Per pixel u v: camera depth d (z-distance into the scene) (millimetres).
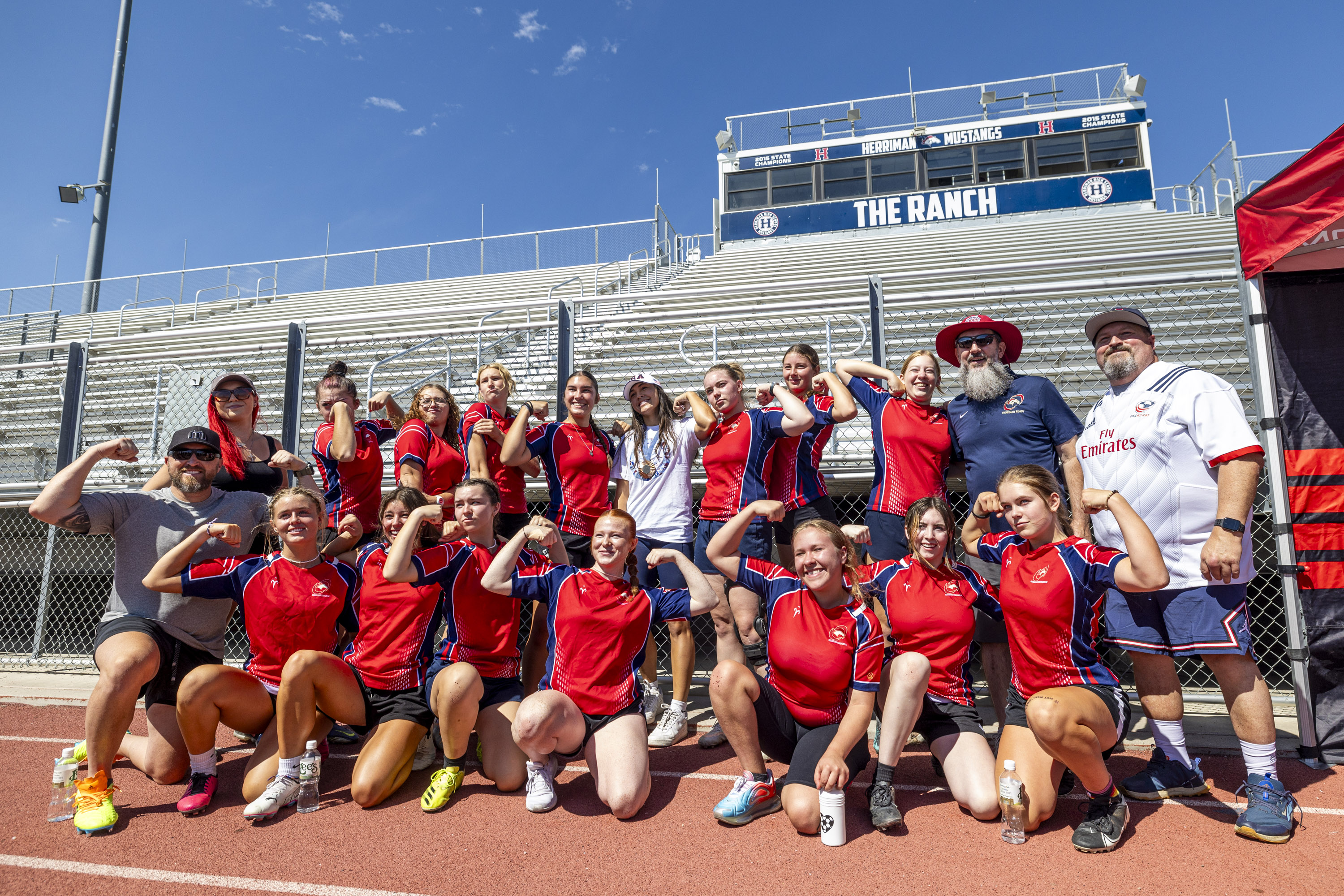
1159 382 3340
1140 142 16750
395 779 3346
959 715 3219
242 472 4301
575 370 5992
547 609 4219
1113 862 2615
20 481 7551
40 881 2613
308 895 2506
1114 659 6004
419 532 3744
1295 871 2541
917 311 6801
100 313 18031
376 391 8031
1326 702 3594
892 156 18047
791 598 3320
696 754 3898
